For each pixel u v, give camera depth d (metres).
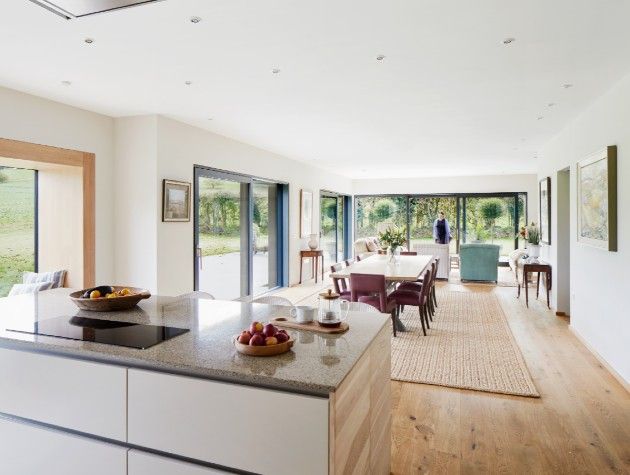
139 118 4.88
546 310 6.36
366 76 3.56
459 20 2.55
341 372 1.49
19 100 3.96
